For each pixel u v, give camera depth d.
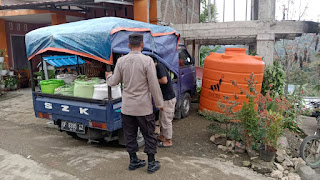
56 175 3.35
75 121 4.05
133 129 3.32
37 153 4.13
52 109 4.27
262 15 8.24
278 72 6.68
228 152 4.39
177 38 5.47
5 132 5.40
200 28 8.99
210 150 4.46
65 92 4.21
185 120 6.21
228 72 5.59
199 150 4.45
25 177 3.30
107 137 4.13
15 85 9.98
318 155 4.43
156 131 5.03
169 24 9.34
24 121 6.28
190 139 4.96
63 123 4.26
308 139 4.37
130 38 3.10
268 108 4.74
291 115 5.42
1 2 9.30
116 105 3.81
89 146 4.56
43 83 4.40
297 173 3.85
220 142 4.69
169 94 4.26
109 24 3.67
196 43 11.76
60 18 9.06
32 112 7.07
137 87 3.10
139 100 3.12
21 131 5.50
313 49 16.78
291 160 4.23
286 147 4.75
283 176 3.68
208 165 3.82
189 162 3.88
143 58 3.08
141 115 3.14
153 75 3.07
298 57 17.09
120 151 4.29
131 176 3.31
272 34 8.22
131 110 3.13
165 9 10.02
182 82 6.00
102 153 4.16
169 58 5.10
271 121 3.98
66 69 6.48
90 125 3.90
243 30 8.49
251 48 12.43
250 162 3.94
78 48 3.60
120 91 3.94
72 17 9.87
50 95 4.25
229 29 8.66
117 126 3.85
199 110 6.59
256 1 11.16
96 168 3.54
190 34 9.13
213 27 8.84
